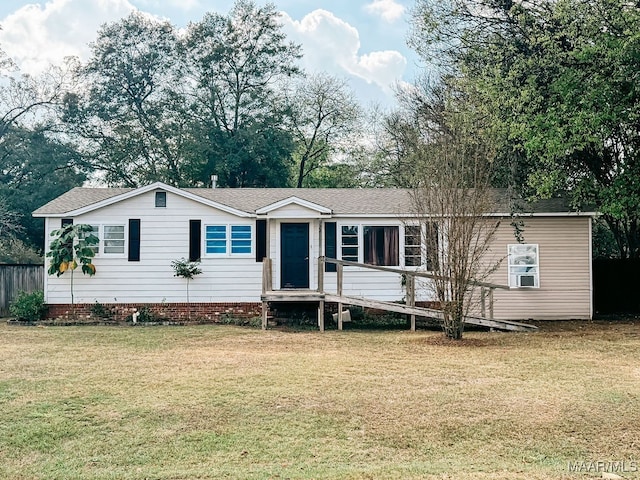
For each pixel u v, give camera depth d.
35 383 10.34
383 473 6.19
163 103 40.34
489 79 17.55
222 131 40.50
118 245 19.73
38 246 34.06
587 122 15.88
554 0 18.42
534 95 17.12
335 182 44.16
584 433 7.63
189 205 19.89
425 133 29.61
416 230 19.72
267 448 7.19
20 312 19.30
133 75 40.75
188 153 37.97
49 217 19.66
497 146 17.45
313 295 17.55
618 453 6.94
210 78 41.09
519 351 13.42
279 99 42.41
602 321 19.45
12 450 7.21
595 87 16.44
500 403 8.95
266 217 19.80
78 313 19.58
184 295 19.83
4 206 31.41
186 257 19.84
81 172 39.16
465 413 8.47
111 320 19.48
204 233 19.92
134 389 9.87
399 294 19.95
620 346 14.04
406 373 11.05
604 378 10.55
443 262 15.46
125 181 40.38
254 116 40.62
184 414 8.48
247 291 19.98
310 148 44.03
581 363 11.93
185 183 38.78
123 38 41.03
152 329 17.86
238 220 20.06
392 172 38.44
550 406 8.76
